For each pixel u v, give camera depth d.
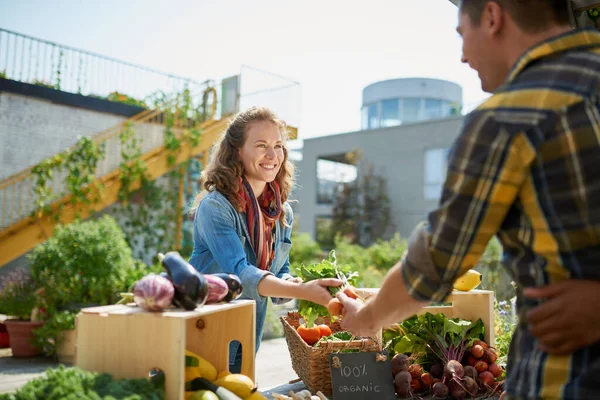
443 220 1.03
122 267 5.85
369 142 19.70
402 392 1.95
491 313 2.24
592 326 0.88
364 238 18.80
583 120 0.92
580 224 0.90
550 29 1.05
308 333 2.15
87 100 9.12
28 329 5.48
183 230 10.46
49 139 8.77
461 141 1.02
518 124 0.95
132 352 1.36
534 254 0.98
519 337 1.02
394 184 18.94
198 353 1.75
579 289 0.90
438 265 1.04
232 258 1.94
